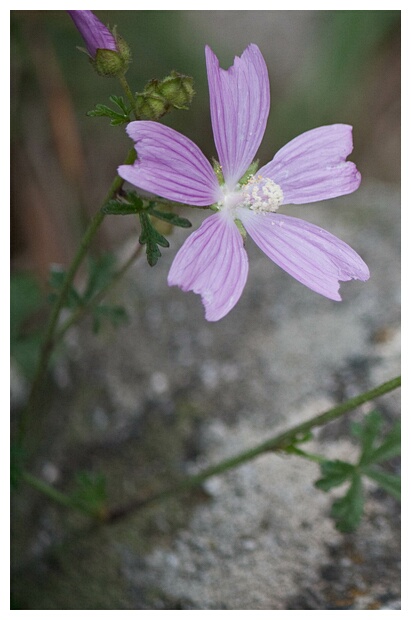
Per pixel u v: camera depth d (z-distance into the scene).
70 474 0.41
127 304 0.44
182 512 0.39
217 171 0.33
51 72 0.47
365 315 0.42
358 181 0.34
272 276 0.43
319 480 0.35
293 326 0.42
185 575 0.38
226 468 0.36
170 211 0.34
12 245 0.47
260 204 0.33
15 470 0.38
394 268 0.43
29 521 0.40
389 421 0.39
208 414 0.41
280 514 0.38
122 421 0.41
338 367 0.41
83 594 0.38
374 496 0.38
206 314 0.31
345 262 0.33
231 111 0.33
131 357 0.42
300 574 0.37
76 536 0.40
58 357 0.43
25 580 0.39
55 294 0.38
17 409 0.43
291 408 0.40
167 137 0.31
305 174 0.34
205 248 0.32
